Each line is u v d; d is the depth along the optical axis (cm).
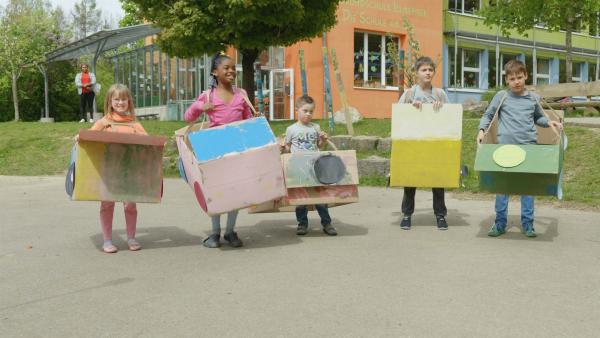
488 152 557
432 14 2555
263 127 543
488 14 2153
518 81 586
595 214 720
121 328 349
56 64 3462
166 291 420
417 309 375
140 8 1645
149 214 766
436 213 641
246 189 532
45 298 408
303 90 1535
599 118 1358
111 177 536
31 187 1082
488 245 556
